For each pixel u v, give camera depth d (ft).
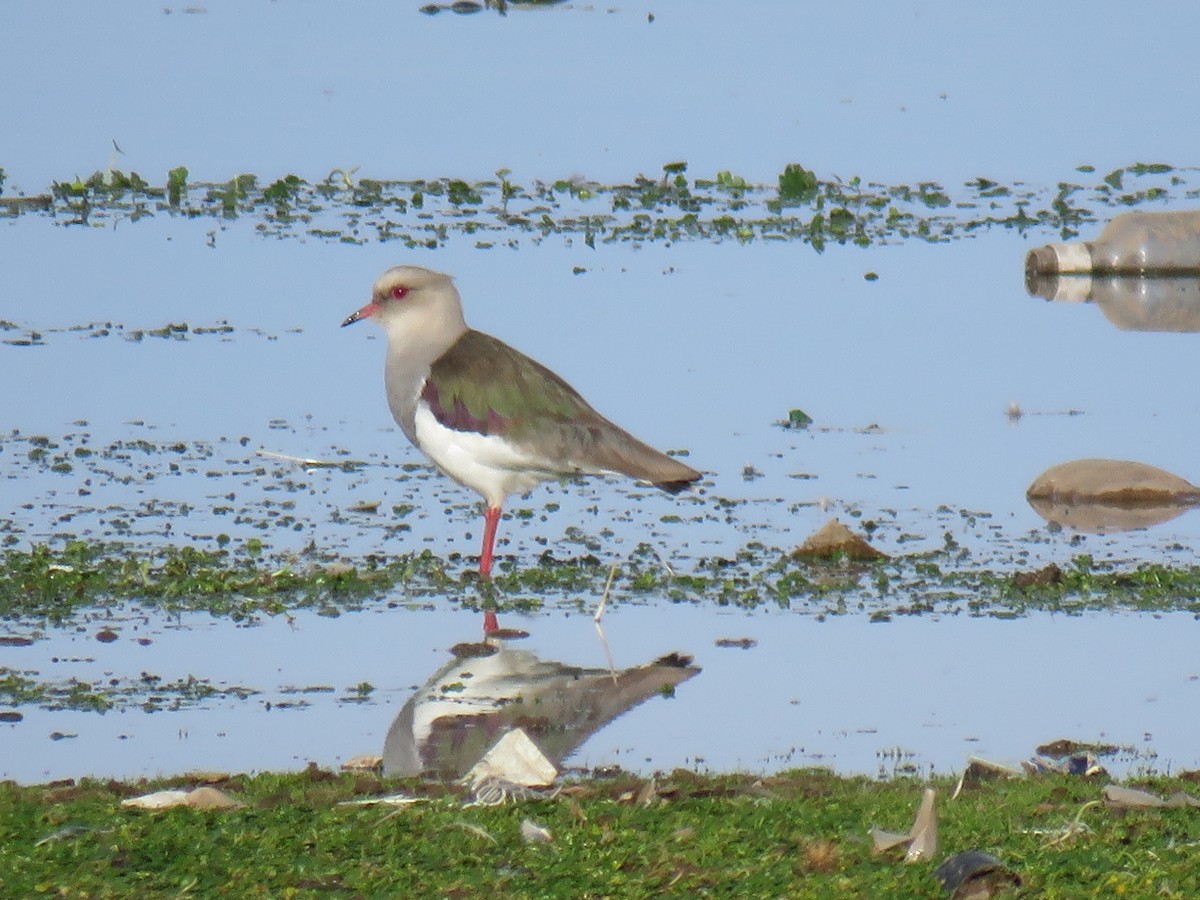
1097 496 62.75
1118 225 93.45
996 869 31.27
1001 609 52.60
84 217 93.09
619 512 61.31
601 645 49.32
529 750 37.52
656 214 97.45
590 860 32.27
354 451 66.08
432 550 56.75
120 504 59.21
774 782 38.42
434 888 30.99
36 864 31.83
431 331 55.67
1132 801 36.50
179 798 35.73
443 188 100.78
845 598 53.36
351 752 41.52
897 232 96.07
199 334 77.56
